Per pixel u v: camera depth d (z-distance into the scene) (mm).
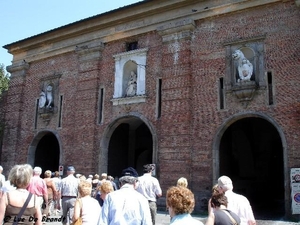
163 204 17219
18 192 4992
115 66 21000
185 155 17109
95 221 6281
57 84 23797
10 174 5102
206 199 16281
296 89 15102
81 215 6281
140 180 9805
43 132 23984
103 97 21172
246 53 16844
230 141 20938
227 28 17422
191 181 16781
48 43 24922
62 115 23000
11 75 26672
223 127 16547
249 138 24266
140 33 20328
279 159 24312
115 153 22203
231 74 16750
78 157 21219
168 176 17391
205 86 17438
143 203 5457
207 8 18094
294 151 14648
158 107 18828
